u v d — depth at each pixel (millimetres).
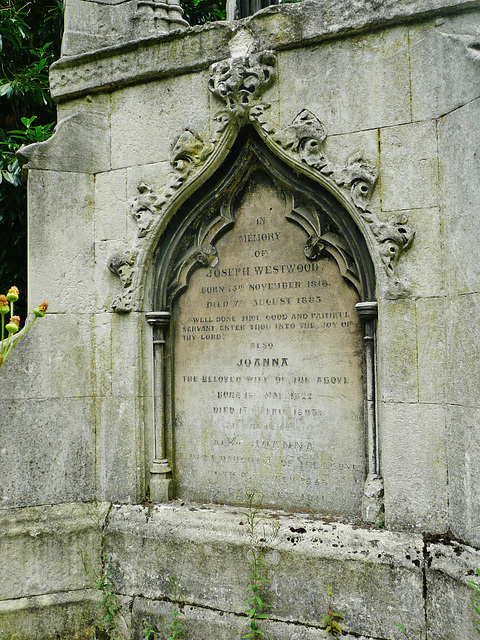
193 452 3875
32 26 6305
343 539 3178
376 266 3234
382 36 3252
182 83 3742
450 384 3035
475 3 3000
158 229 3770
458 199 2965
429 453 3105
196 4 6969
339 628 3072
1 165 5160
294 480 3609
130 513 3707
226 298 3822
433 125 3125
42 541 3631
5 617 3488
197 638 3328
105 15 4164
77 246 3926
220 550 3385
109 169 3943
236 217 3826
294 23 3432
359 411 3457
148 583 3549
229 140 3611
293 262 3654
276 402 3670
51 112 5832
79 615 3619
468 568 2797
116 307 3816
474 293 2844
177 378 3932
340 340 3516
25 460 3723
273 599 3256
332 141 3367
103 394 3889
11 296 2262
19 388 3736
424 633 2914
